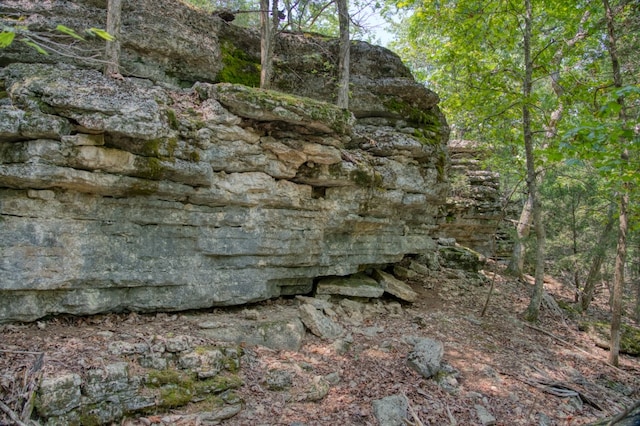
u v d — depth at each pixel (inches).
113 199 278.8
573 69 553.9
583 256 610.2
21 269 251.1
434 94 468.8
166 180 287.7
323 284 411.5
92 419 212.2
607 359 432.8
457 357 363.3
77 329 267.1
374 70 465.1
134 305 295.7
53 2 322.7
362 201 398.6
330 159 350.0
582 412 324.2
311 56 427.5
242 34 417.4
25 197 254.7
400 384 303.9
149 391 234.2
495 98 521.7
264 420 248.4
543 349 425.4
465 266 613.9
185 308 315.3
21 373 213.8
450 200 666.2
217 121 305.4
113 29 289.1
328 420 257.8
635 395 372.8
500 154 607.5
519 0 502.3
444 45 553.0
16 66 276.1
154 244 298.4
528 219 659.4
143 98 268.8
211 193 310.7
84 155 251.3
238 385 264.2
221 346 282.4
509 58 568.1
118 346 246.7
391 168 415.5
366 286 425.4
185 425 229.3
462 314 463.2
